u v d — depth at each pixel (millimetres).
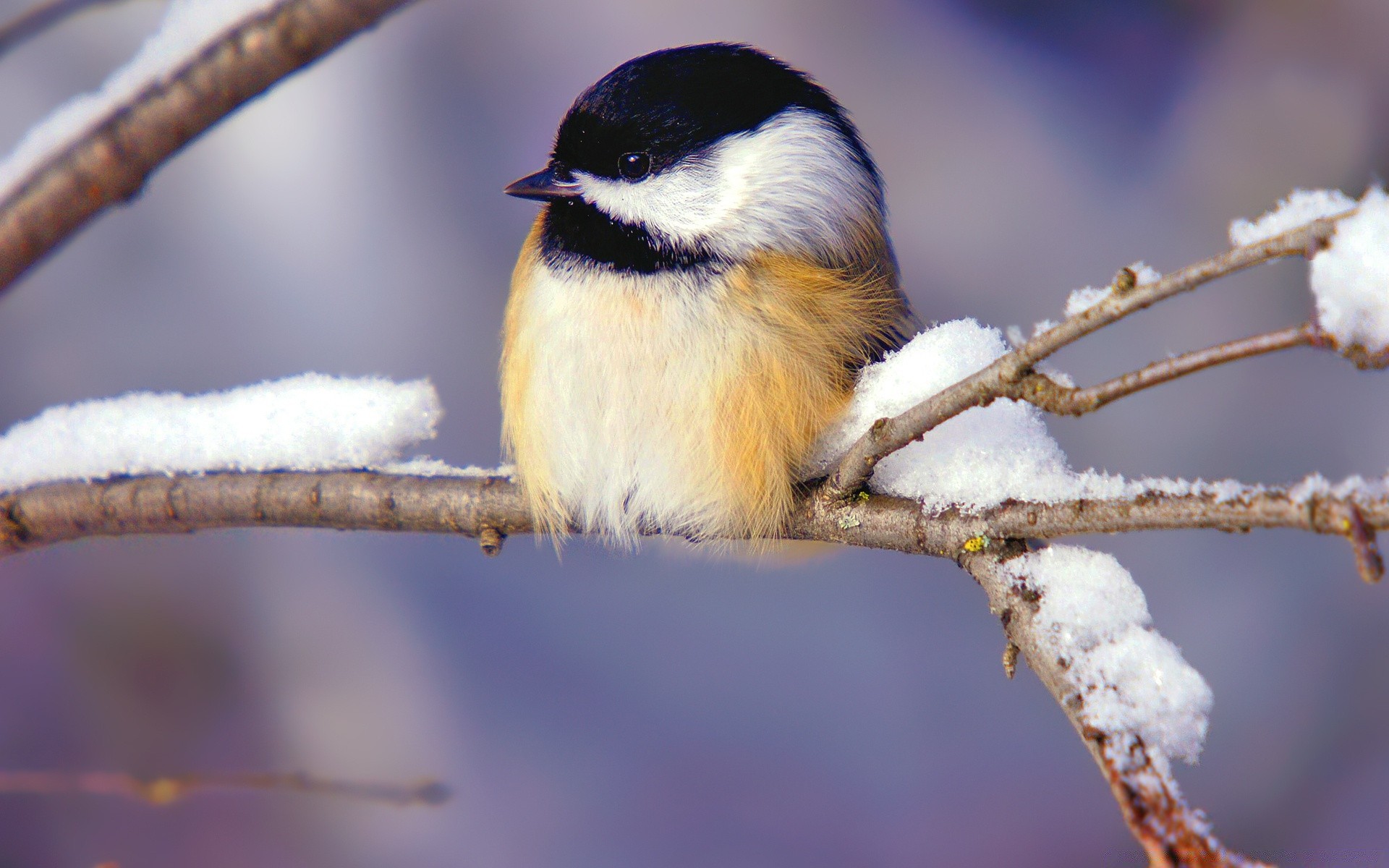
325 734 2836
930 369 2652
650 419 2674
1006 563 2625
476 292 2969
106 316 2896
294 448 2674
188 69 2635
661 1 3047
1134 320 2924
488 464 2861
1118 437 2867
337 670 2844
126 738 2830
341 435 2674
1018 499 2629
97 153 2637
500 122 3051
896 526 2637
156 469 2670
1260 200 2965
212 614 2842
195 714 2834
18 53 2885
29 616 2832
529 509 2678
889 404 2654
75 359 2871
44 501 2668
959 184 3012
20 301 2863
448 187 3035
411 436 2676
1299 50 3027
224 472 2672
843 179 2689
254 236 2971
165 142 2637
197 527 2670
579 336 2678
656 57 2686
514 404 2684
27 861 2811
